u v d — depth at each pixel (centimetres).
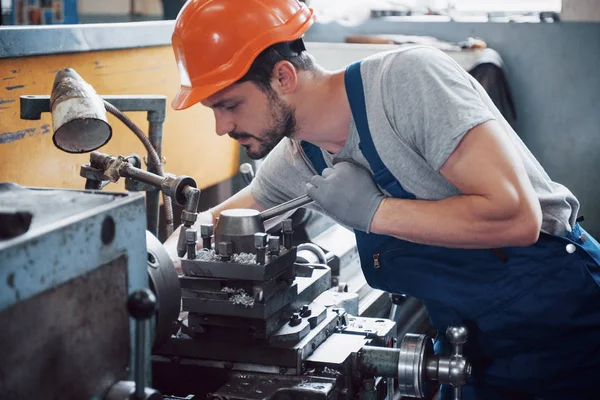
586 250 159
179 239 143
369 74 146
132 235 100
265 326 133
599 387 161
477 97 141
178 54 146
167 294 124
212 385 140
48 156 209
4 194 102
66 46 205
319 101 148
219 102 144
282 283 140
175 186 142
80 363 93
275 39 141
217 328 138
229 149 296
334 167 150
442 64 143
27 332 84
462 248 150
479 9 383
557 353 158
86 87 147
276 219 177
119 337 100
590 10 354
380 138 146
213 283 135
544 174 163
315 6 398
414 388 138
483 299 154
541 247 152
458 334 137
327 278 160
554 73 365
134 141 242
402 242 158
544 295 152
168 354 142
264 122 146
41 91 202
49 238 85
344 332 152
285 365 135
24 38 190
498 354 161
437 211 141
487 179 134
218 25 141
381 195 149
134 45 232
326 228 252
